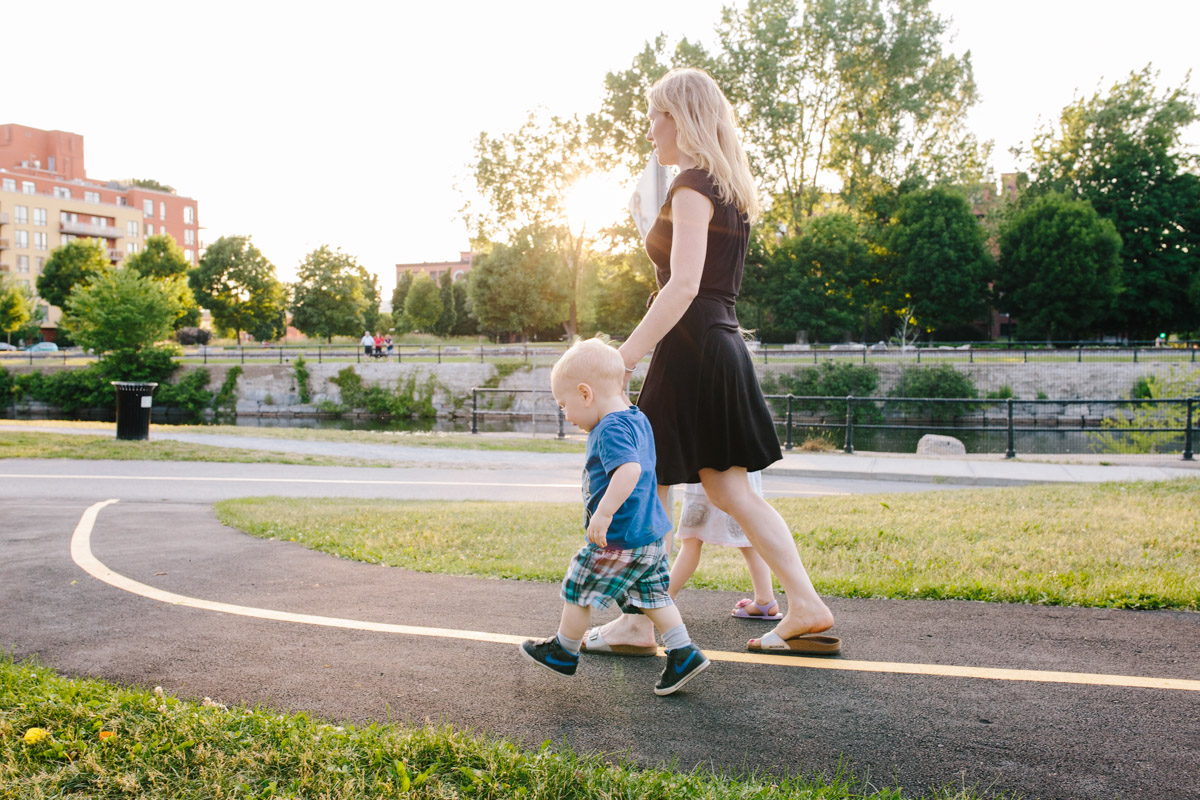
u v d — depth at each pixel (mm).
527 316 61875
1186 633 3227
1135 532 5371
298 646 3283
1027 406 32344
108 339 43031
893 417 34156
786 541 3049
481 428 34188
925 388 33531
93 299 42812
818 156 54906
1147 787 2025
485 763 2148
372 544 5645
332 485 10812
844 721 2469
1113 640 3152
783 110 48375
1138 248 49250
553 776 2059
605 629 3230
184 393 41938
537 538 6102
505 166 49969
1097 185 51125
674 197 2912
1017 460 13914
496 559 5195
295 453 14164
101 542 5902
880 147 48906
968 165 53844
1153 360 32156
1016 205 53812
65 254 83125
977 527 5805
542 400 39156
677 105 2947
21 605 3990
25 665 2992
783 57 50719
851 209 55188
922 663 2947
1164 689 2648
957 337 63562
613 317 57969
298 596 4145
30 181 103062
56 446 13609
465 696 2734
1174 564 4418
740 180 2975
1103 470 12055
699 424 2918
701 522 3559
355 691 2787
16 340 79125
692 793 1972
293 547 5684
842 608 3719
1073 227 46344
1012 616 3531
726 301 2994
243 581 4531
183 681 2900
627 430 2594
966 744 2293
